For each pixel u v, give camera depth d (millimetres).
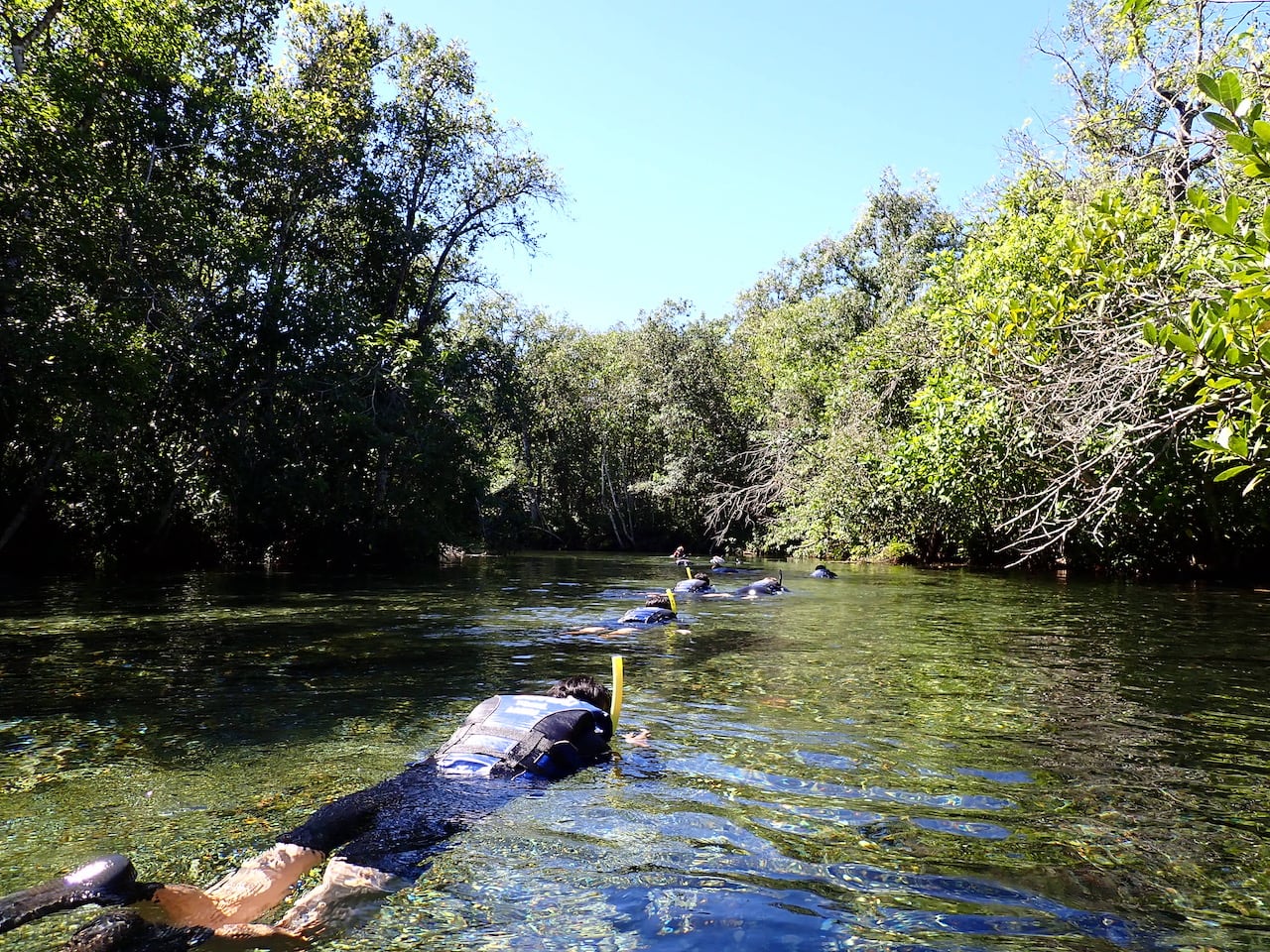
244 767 4258
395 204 24922
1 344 13297
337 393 20672
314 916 2652
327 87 22797
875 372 20891
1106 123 12961
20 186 13852
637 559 28141
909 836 3326
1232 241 4066
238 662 7238
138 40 16609
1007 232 15109
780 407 31078
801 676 6664
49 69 13984
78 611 10984
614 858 3113
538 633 9188
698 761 4367
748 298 42812
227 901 2754
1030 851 3164
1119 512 14570
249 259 18969
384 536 23109
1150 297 5910
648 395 39844
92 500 18578
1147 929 2553
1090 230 6625
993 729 5004
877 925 2574
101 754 4484
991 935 2506
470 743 4230
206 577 17312
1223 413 4621
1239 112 3580
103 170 15055
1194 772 4156
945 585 15727
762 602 12602
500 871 2998
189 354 18688
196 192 19250
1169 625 9797
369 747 4633
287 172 21906
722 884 2879
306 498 20328
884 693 6012
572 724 4445
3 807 3660
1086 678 6551
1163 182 10148
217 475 20328
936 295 18891
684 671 6883
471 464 27969
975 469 12422
